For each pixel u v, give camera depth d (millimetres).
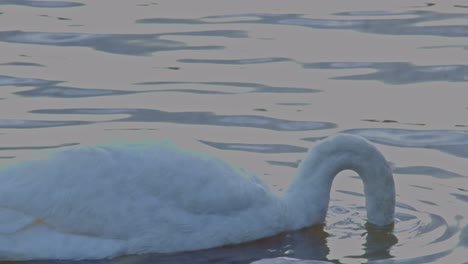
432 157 16406
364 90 18859
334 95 18625
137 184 13297
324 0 23391
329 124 17484
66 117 17438
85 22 21906
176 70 19609
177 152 13695
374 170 14500
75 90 18547
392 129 17359
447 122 17578
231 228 13672
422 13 22516
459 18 22188
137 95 18453
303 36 21328
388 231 14367
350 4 23141
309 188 14555
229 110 17953
